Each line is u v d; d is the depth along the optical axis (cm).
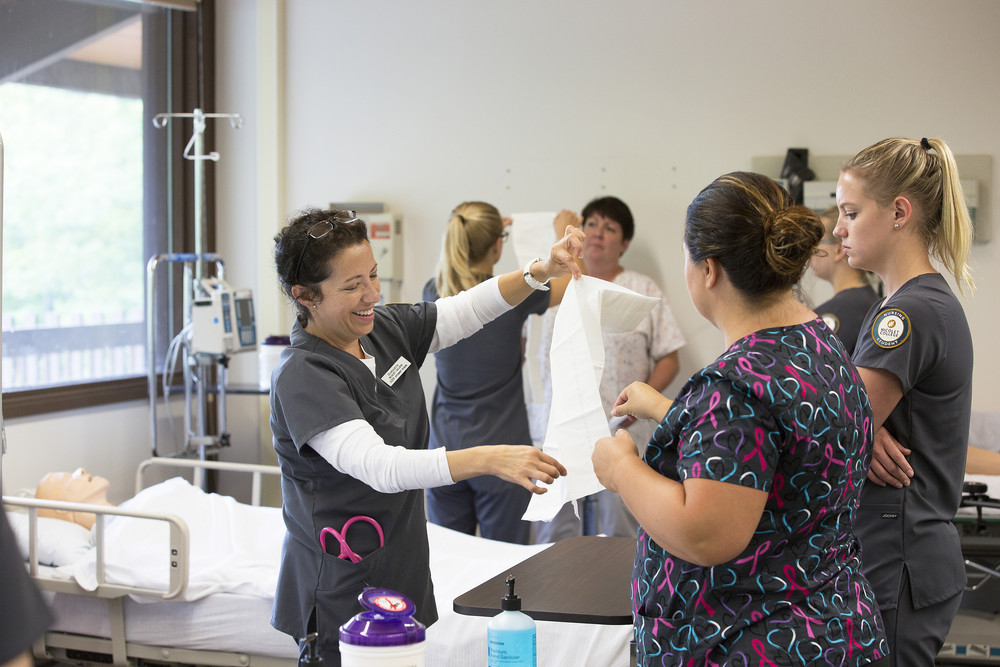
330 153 436
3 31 357
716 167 392
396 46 424
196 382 439
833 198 375
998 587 303
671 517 115
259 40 436
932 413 159
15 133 364
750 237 120
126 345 416
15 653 68
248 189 449
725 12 388
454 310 188
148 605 249
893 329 155
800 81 383
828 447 117
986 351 374
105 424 400
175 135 434
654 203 398
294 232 160
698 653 121
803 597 120
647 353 371
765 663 117
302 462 160
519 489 317
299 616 163
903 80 376
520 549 279
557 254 175
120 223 411
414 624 127
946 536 161
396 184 428
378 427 163
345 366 161
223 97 450
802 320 125
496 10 411
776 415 115
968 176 372
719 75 390
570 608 158
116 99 406
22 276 369
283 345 396
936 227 162
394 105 426
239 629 242
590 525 368
